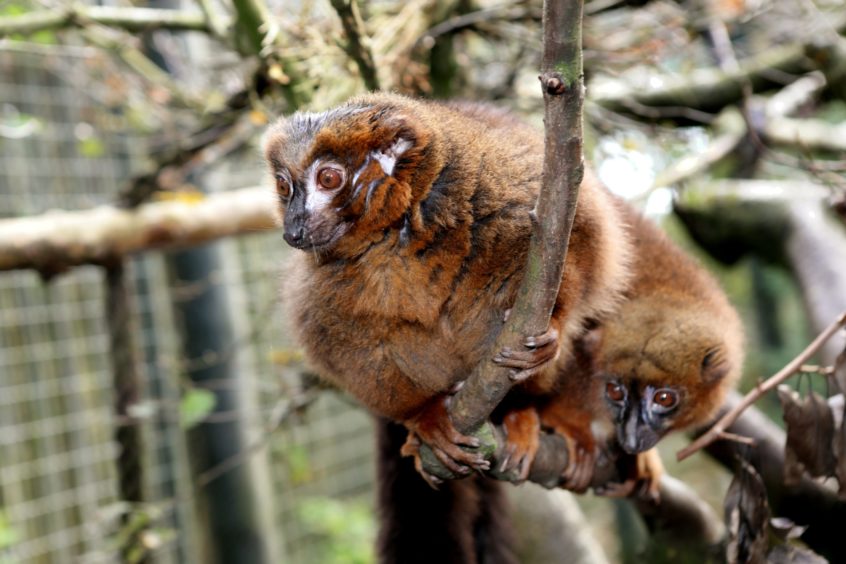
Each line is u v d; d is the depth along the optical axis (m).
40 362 6.63
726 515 3.02
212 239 5.22
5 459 6.38
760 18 5.44
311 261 2.98
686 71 5.22
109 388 6.94
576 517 4.79
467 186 2.76
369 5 4.54
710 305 3.69
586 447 3.37
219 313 5.64
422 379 2.93
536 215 2.06
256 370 7.08
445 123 2.91
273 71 3.81
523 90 5.02
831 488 3.28
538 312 2.18
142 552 4.93
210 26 4.53
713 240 5.24
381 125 2.80
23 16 4.73
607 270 2.89
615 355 3.47
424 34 4.18
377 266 2.86
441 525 3.64
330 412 9.01
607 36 4.73
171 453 7.12
